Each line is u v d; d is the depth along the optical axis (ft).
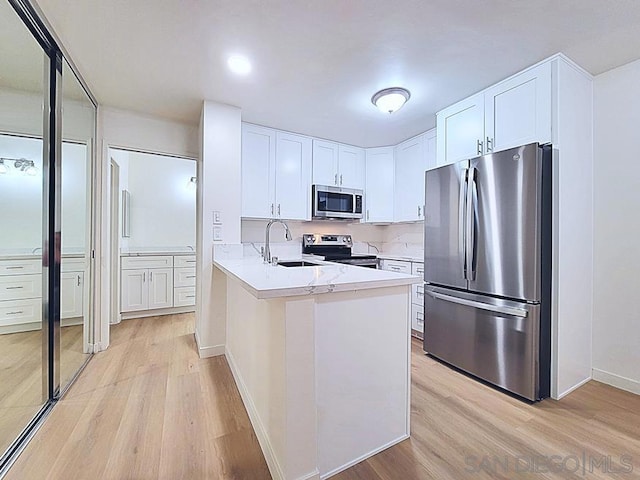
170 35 5.90
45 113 6.46
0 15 5.22
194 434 5.42
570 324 6.95
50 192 6.54
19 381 6.49
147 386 7.15
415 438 5.35
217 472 4.57
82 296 8.37
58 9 5.18
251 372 5.99
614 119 7.20
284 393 4.16
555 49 6.35
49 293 6.52
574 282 7.04
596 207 7.50
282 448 4.23
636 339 6.90
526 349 6.61
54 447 5.06
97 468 4.61
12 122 6.89
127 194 14.43
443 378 7.69
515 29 5.71
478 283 7.52
